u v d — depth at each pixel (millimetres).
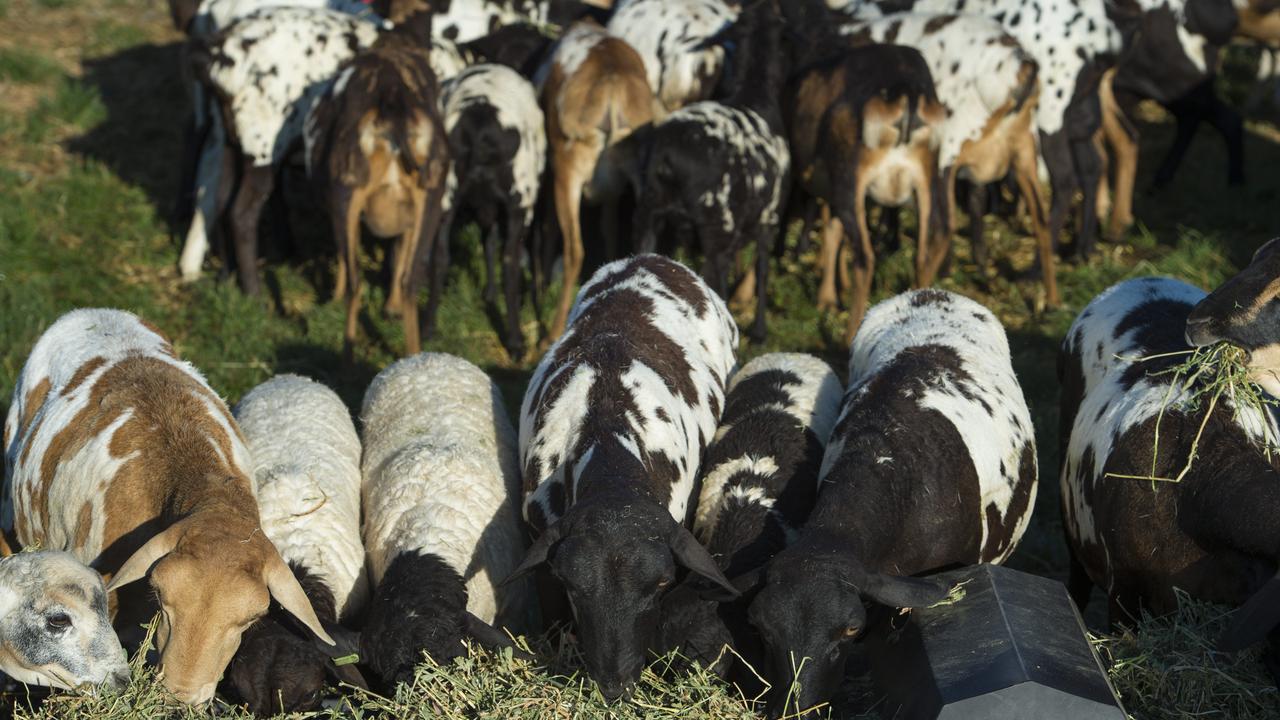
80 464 5105
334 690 4781
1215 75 11594
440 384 6414
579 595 4562
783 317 9547
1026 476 5652
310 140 8602
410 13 9891
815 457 5676
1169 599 5020
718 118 8594
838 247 9594
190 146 10695
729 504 5402
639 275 6355
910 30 9406
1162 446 5113
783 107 9438
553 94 9102
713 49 9938
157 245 10484
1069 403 6125
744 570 5109
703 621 4875
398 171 8172
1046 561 6656
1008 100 8992
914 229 11039
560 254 10102
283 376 6727
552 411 5445
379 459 5988
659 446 5316
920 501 5082
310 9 9508
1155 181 11953
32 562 4484
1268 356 4945
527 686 4629
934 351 5793
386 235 8508
